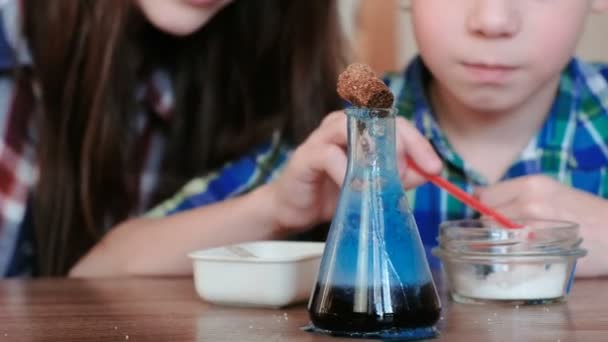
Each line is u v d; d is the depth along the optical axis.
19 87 1.24
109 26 1.20
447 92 1.14
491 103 1.02
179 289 0.88
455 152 1.15
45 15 1.21
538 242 0.76
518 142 1.15
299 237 1.08
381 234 0.65
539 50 1.00
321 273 0.67
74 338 0.66
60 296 0.84
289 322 0.71
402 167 0.82
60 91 1.22
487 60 1.00
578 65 1.20
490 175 1.15
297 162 0.92
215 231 1.00
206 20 1.19
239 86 1.30
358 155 0.65
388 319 0.64
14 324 0.71
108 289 0.89
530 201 0.94
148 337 0.66
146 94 1.28
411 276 0.65
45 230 1.21
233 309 0.77
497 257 0.76
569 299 0.78
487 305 0.76
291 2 1.27
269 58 1.30
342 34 1.30
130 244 1.04
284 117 1.26
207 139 1.27
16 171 1.23
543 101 1.14
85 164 1.20
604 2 1.12
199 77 1.29
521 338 0.64
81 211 1.21
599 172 1.14
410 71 1.23
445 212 1.14
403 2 1.21
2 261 1.22
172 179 1.26
